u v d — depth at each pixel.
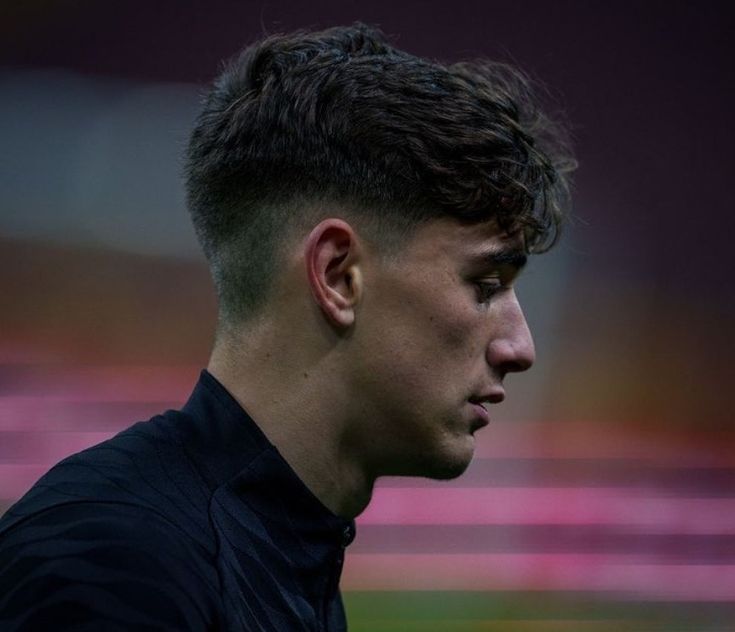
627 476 18.48
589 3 23.95
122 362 19.58
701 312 21.72
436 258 4.30
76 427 17.94
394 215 4.28
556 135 5.42
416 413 4.35
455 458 4.43
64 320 20.25
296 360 4.35
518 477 18.08
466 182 4.27
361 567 15.70
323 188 4.31
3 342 19.52
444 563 15.84
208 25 23.16
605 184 23.12
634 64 23.62
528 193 4.36
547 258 21.14
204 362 19.78
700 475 18.61
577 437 19.14
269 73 4.54
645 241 22.42
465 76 4.56
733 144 23.38
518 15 23.77
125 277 20.86
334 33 4.83
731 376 20.70
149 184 21.80
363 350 4.32
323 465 4.39
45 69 22.73
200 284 20.92
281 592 4.15
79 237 21.28
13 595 3.62
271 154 4.38
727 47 24.16
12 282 20.42
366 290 4.32
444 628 14.84
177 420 4.32
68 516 3.80
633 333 21.17
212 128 4.59
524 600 15.48
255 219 4.39
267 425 4.35
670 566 16.34
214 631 3.76
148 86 22.88
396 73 4.42
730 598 15.78
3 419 17.97
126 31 23.12
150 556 3.71
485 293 4.41
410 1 23.48
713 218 22.84
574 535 16.88
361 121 4.30
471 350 4.38
